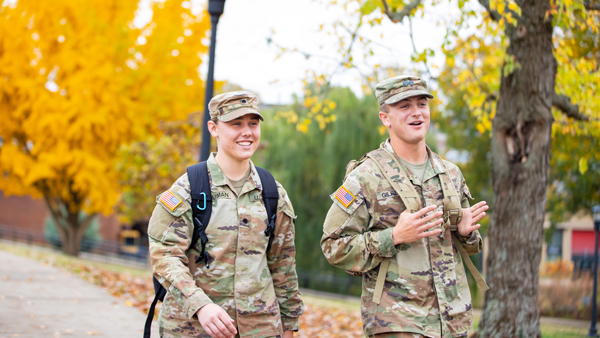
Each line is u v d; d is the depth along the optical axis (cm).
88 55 1748
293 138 1827
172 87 1847
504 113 584
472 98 677
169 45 1845
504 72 575
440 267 263
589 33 834
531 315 569
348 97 1736
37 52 1806
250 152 262
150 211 1511
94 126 1766
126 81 1778
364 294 269
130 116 1764
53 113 1727
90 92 1728
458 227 270
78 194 1986
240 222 257
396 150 277
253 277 255
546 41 562
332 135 1720
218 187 258
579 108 664
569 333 1008
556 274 1581
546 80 567
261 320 254
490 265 591
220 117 258
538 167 571
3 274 920
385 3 588
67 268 1122
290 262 277
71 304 690
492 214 598
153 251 246
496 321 575
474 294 1600
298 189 1833
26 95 1767
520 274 570
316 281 1877
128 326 591
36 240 2812
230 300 250
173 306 251
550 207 1507
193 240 254
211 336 245
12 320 573
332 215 268
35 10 1769
